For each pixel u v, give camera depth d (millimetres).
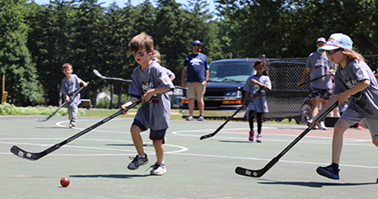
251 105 8359
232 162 5465
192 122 13477
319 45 10742
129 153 6113
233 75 14742
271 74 14305
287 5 28734
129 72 73125
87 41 76188
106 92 92000
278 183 4035
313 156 6176
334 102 4520
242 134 9961
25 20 76125
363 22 24812
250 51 30781
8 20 67250
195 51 13977
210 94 14242
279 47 29891
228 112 14023
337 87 4492
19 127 11039
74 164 4992
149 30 74375
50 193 3373
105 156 5750
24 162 5059
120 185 3783
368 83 4125
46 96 77250
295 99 13844
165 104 4480
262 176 4430
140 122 4473
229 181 4102
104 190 3539
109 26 75688
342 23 26359
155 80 4480
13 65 65312
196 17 74750
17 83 65562
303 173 4660
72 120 11125
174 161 5434
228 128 11633
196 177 4293
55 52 76125
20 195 3285
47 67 75812
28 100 69625
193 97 14078
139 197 3293
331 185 3977
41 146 6859
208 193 3514
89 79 73625
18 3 70562
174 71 73062
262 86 8055
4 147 6586
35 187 3609
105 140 7992
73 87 11203
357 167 5156
